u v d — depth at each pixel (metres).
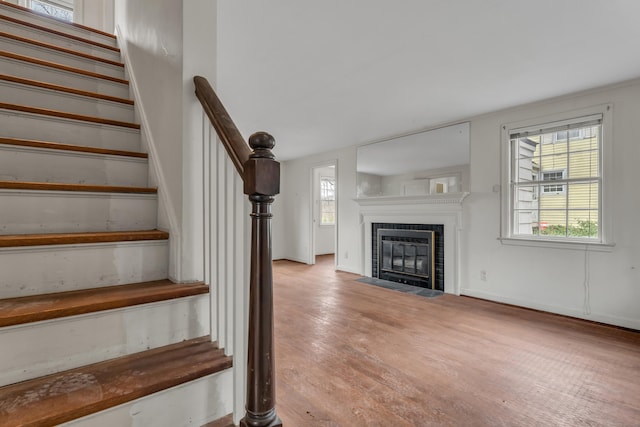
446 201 4.25
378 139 5.14
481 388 1.98
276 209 7.42
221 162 1.24
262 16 1.94
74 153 1.63
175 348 1.23
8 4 2.60
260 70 2.67
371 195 5.27
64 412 0.84
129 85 2.36
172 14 1.48
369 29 2.08
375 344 2.64
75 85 2.18
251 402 0.90
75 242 1.24
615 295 3.02
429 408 1.77
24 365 0.99
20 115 1.64
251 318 0.91
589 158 3.23
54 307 1.03
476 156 3.99
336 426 1.62
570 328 2.98
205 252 1.36
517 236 3.68
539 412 1.74
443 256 4.36
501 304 3.76
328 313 3.46
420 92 3.16
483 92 3.16
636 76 2.79
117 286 1.32
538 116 3.47
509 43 2.24
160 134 1.64
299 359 2.36
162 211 1.58
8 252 1.14
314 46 2.30
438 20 1.97
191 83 1.36
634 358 2.38
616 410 1.76
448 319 3.25
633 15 1.90
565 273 3.32
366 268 5.44
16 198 1.32
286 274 5.66
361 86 3.02
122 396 0.93
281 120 4.11
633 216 2.92
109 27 4.07
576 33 2.11
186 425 1.09
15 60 1.95
